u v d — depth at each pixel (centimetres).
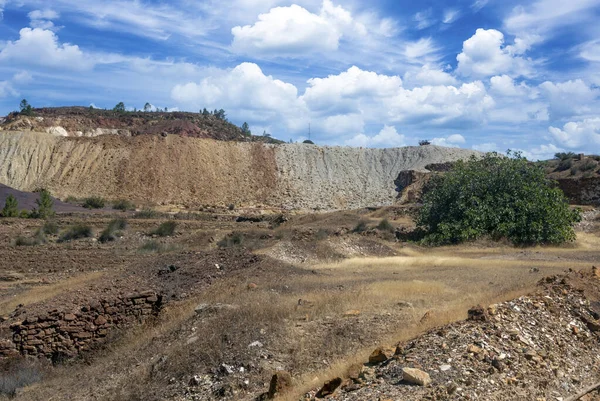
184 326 1287
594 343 1063
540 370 870
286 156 10206
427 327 1054
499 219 3300
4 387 1171
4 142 8869
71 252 3011
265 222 5438
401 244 3284
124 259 2777
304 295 1533
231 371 1000
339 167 10169
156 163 9012
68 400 1045
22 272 2531
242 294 1534
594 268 1480
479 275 1920
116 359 1249
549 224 3184
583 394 821
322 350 1076
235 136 14312
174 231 4178
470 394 731
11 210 5119
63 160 8806
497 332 945
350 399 730
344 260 2483
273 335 1124
